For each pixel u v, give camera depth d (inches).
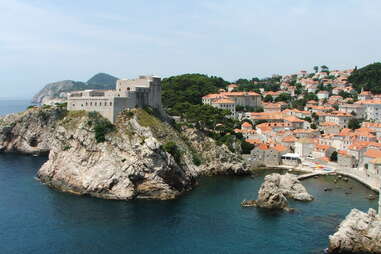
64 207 4761.3
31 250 3563.0
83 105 6491.1
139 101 6889.8
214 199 5162.4
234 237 3841.0
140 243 3708.2
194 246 3641.7
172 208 4756.4
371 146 7519.7
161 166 5339.6
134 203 4975.4
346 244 3489.2
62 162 5836.6
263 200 4815.5
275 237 3831.2
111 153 5546.3
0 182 5940.0
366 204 4911.4
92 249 3585.1
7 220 4293.8
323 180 6387.8
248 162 7431.1
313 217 4399.6
